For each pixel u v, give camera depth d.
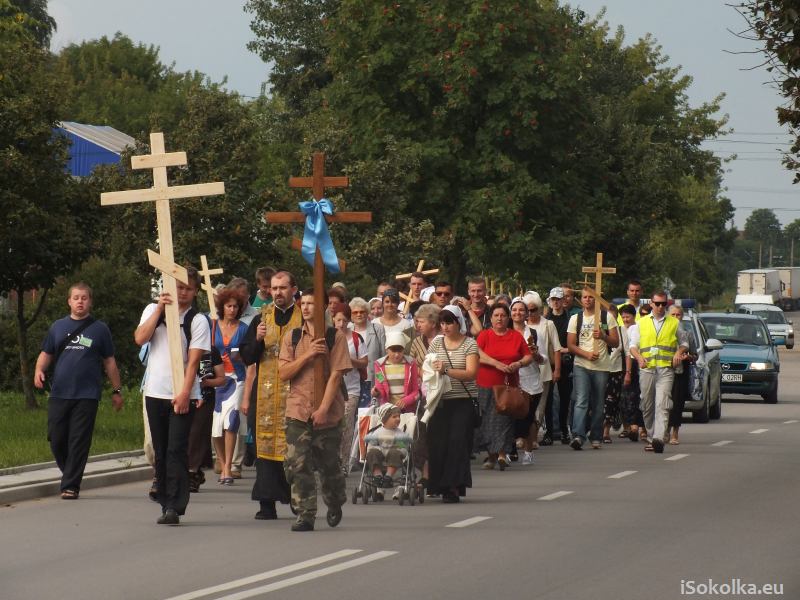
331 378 28.75
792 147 39.28
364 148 104.19
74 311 34.53
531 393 42.94
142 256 69.75
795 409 73.81
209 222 66.12
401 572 23.61
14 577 23.38
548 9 113.12
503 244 103.88
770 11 36.28
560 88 103.38
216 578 23.09
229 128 67.69
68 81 55.41
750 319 82.75
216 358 35.78
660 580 22.94
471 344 34.00
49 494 34.88
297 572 23.64
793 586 22.47
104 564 24.59
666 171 131.75
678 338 47.84
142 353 32.94
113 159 132.88
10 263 52.34
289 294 29.41
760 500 33.78
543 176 108.94
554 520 30.25
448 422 33.72
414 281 47.91
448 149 103.12
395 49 103.44
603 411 48.72
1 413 55.31
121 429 49.41
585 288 48.59
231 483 37.47
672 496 34.62
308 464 28.70
